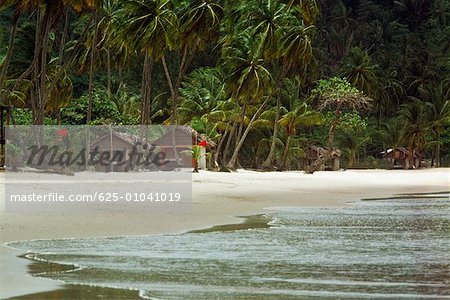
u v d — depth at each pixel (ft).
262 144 419.95
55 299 56.18
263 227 110.93
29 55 290.56
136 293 59.41
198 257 79.51
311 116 385.50
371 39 615.98
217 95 370.53
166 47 282.56
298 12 358.43
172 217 122.83
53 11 235.40
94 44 278.26
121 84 412.98
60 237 94.38
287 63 344.49
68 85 301.22
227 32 362.53
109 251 83.25
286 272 70.08
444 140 533.55
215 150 361.51
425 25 625.82
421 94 549.13
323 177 288.92
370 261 77.00
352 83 488.02
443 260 77.77
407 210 145.69
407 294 59.57
